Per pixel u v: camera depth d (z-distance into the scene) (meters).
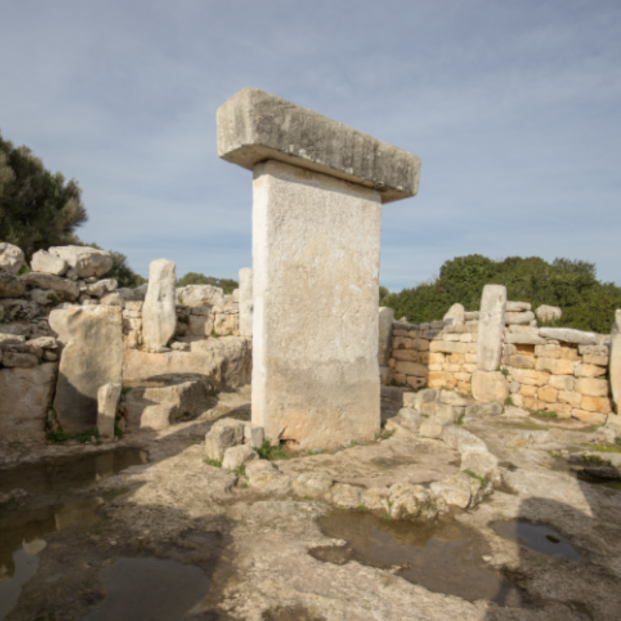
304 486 3.60
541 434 5.67
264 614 2.12
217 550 2.68
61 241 15.77
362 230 5.05
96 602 2.17
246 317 10.40
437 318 18.84
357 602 2.24
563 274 18.09
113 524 2.95
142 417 5.28
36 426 4.64
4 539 2.76
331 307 4.80
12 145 15.09
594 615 2.25
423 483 3.92
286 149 4.04
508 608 2.26
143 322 9.46
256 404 4.41
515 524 3.26
